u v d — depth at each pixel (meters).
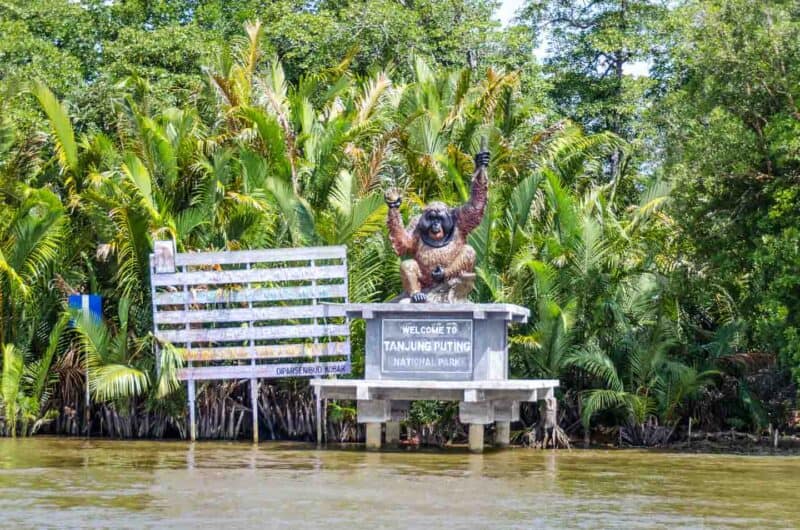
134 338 25.50
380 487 16.84
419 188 27.56
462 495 16.12
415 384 21.05
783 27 23.38
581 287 25.19
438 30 40.53
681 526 13.92
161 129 26.70
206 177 26.23
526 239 25.34
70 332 26.38
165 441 24.36
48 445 23.30
